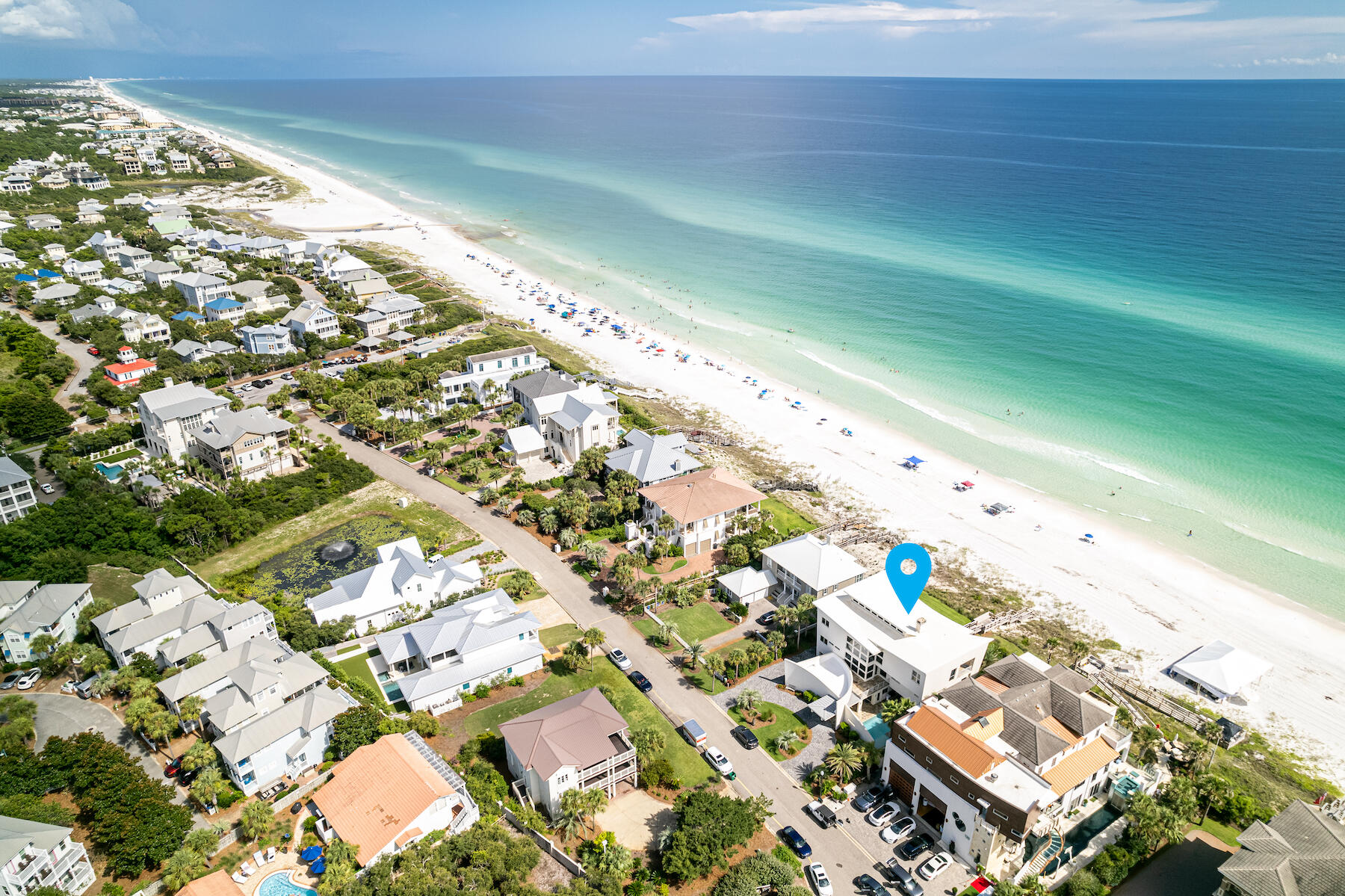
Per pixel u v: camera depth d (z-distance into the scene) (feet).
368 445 547.49
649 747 284.61
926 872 254.68
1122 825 273.33
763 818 265.75
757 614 389.39
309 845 255.09
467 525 456.45
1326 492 491.72
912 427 593.42
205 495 447.01
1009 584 416.26
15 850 225.76
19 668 337.72
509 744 281.95
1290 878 227.40
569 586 406.21
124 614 339.77
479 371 620.08
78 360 654.94
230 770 277.23
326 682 320.50
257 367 650.43
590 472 490.90
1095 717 285.23
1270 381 634.02
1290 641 377.91
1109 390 634.02
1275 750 316.19
